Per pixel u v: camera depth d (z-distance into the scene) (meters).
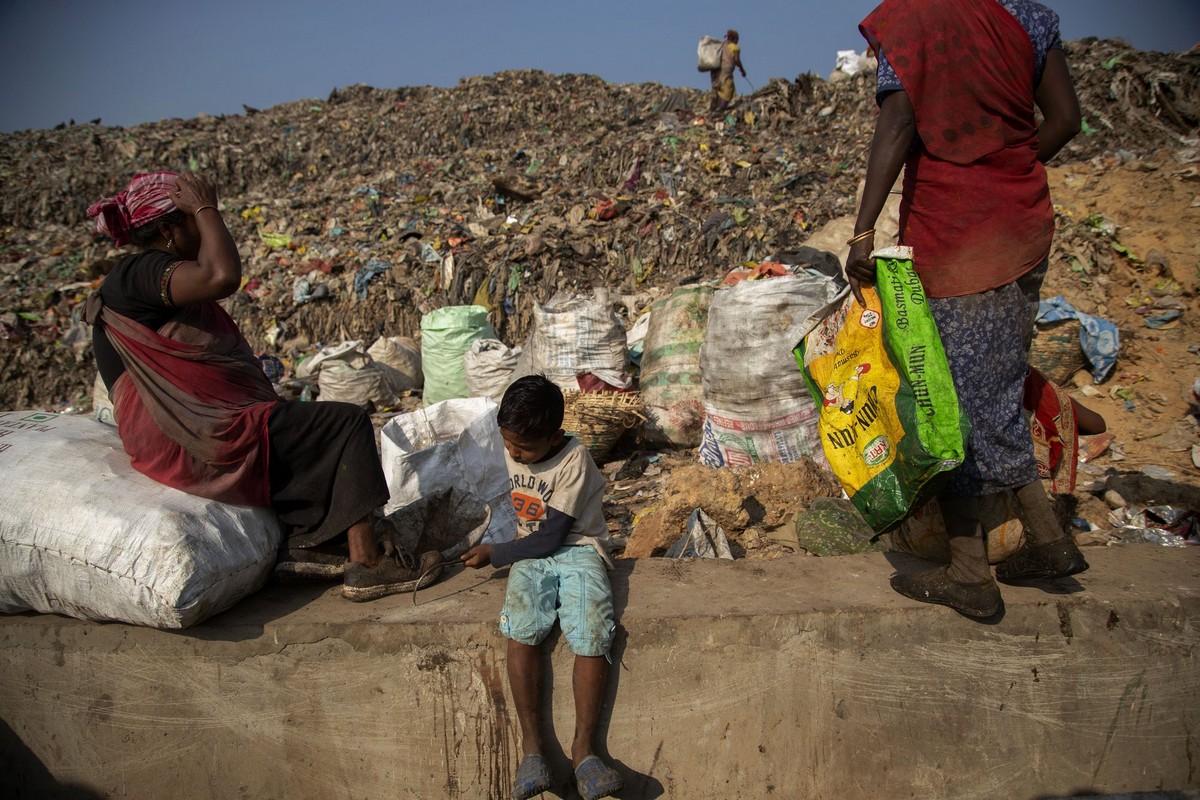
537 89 16.28
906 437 2.11
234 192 14.49
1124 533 3.42
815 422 4.19
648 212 9.41
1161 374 5.09
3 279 10.32
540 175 11.79
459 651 2.39
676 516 3.42
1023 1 2.18
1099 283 5.82
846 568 2.71
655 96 15.41
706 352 4.41
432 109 15.80
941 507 2.35
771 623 2.38
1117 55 8.60
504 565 2.43
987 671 2.45
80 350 9.02
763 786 2.45
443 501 2.92
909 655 2.43
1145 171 6.43
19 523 2.33
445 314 7.07
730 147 11.04
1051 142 2.27
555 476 2.40
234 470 2.46
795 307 4.15
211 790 2.53
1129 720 2.50
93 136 15.50
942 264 2.20
